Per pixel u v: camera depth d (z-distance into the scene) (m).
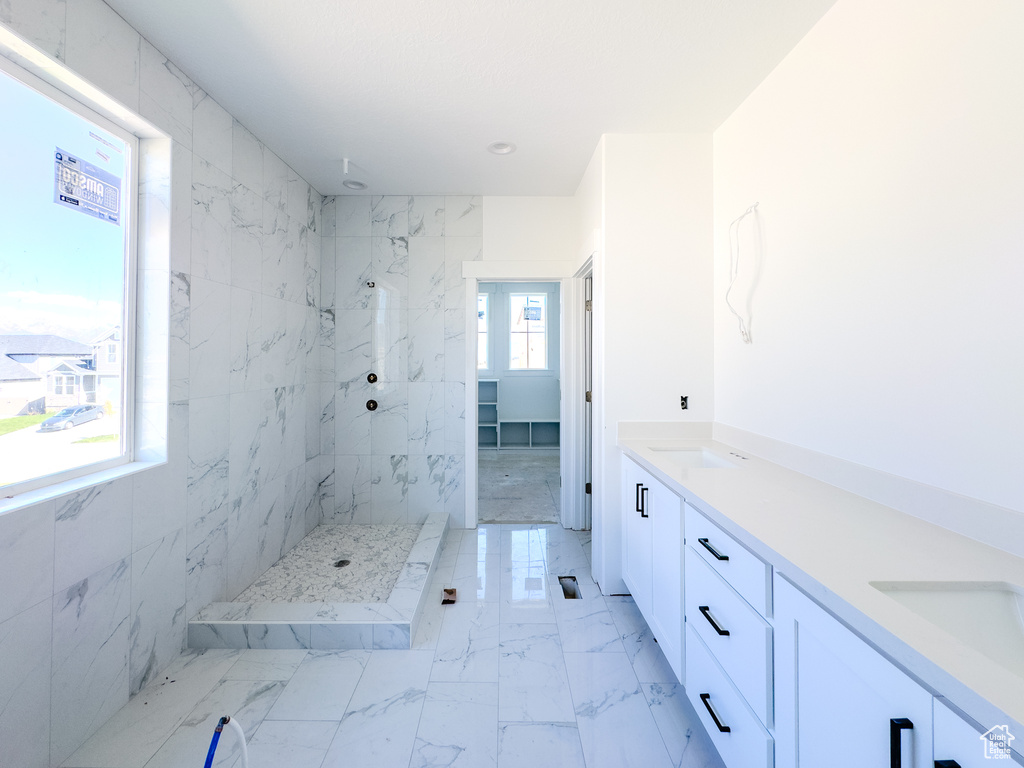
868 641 0.86
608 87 2.23
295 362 3.29
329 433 3.76
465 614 2.50
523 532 3.73
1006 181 1.14
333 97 2.32
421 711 1.79
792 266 1.97
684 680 1.74
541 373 7.15
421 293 3.75
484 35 1.88
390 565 3.00
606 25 1.83
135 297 1.99
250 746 1.62
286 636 2.19
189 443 2.18
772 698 1.18
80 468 1.74
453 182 3.43
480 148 2.87
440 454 3.79
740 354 2.40
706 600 1.55
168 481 2.04
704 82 2.19
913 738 0.75
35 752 1.46
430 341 3.76
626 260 2.66
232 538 2.54
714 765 1.54
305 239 3.42
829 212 1.75
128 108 1.79
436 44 1.94
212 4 1.70
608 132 2.66
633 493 2.41
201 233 2.24
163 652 2.02
